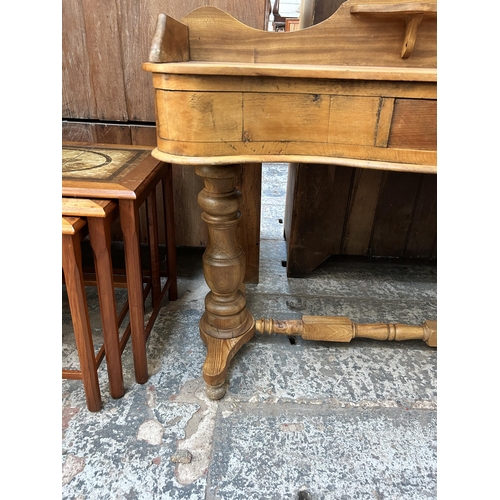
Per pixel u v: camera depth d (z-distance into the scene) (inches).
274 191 98.2
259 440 33.5
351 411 36.8
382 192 56.3
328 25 33.1
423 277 61.2
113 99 49.4
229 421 35.3
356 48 33.8
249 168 50.4
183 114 26.0
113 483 29.8
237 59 34.2
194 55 33.9
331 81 26.0
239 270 38.4
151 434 33.8
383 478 30.8
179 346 44.4
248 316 42.6
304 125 27.3
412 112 26.4
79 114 50.3
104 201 30.9
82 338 32.2
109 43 46.4
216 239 37.2
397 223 58.9
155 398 37.5
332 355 44.0
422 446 33.6
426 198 56.9
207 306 40.5
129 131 50.9
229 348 38.7
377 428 35.1
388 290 57.6
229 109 26.3
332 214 57.2
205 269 38.3
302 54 34.1
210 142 26.7
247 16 44.4
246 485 30.0
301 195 55.1
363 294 56.4
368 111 26.6
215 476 30.5
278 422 35.3
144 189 34.2
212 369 36.4
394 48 33.7
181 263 62.4
